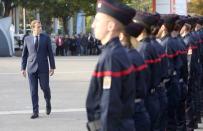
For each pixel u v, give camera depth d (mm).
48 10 54844
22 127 12078
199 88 11773
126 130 5242
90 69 28000
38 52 12961
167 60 8609
